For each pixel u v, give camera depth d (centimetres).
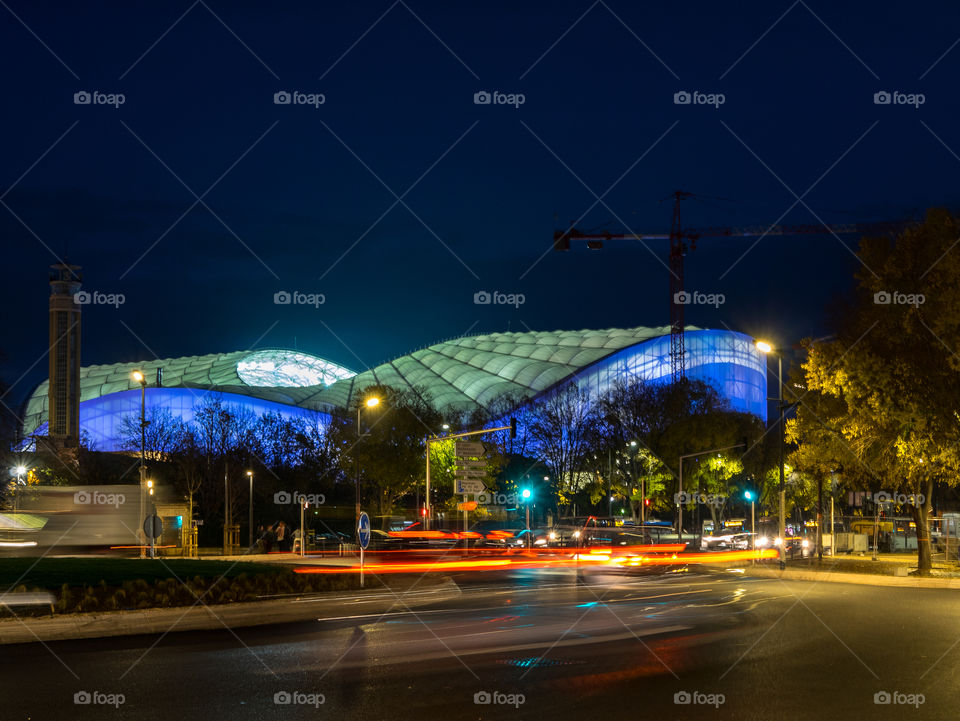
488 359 14450
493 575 3694
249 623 2009
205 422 8875
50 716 1054
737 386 13325
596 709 1085
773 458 8256
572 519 5900
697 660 1434
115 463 10431
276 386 13612
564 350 13862
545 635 1741
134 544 4316
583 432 9194
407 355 15762
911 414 3422
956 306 3303
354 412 8138
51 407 12238
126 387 13900
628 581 3369
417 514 8975
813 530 7144
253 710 1082
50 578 2189
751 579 3544
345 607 2294
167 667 1382
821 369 3728
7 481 4109
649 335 13488
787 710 1082
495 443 9131
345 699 1143
